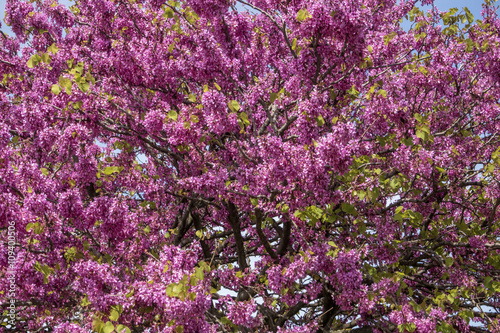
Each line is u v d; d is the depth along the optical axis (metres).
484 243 7.46
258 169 5.81
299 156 5.38
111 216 5.75
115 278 5.33
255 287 6.27
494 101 9.08
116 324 5.18
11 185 5.53
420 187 7.32
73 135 5.94
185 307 4.61
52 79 7.70
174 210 9.09
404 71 7.94
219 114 5.68
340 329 8.12
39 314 6.75
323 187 5.47
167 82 7.04
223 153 7.43
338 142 5.05
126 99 7.43
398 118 6.47
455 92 9.02
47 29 9.54
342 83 6.33
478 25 8.74
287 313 7.65
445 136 8.25
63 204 5.59
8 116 7.23
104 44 8.70
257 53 7.27
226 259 9.55
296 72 6.15
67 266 6.22
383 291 6.17
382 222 6.91
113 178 7.60
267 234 8.82
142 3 9.24
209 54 6.27
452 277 7.40
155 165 9.16
